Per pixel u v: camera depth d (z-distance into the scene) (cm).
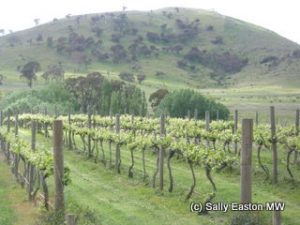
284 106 10012
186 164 3023
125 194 2330
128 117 5059
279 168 2770
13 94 8594
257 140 2611
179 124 3981
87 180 2722
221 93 15338
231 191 2255
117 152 2931
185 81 19900
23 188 2591
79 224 1683
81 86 8988
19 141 2728
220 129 3844
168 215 1922
